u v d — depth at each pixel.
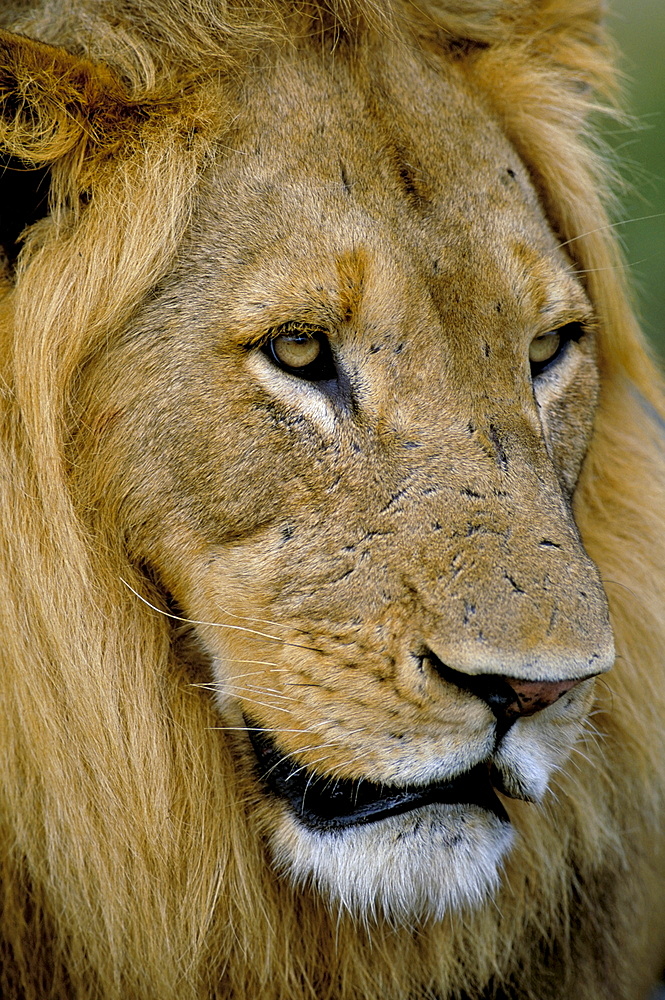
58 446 4.43
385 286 4.36
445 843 4.27
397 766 4.20
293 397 4.38
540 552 4.23
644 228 11.27
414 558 4.27
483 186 4.72
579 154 5.63
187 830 4.68
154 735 4.61
